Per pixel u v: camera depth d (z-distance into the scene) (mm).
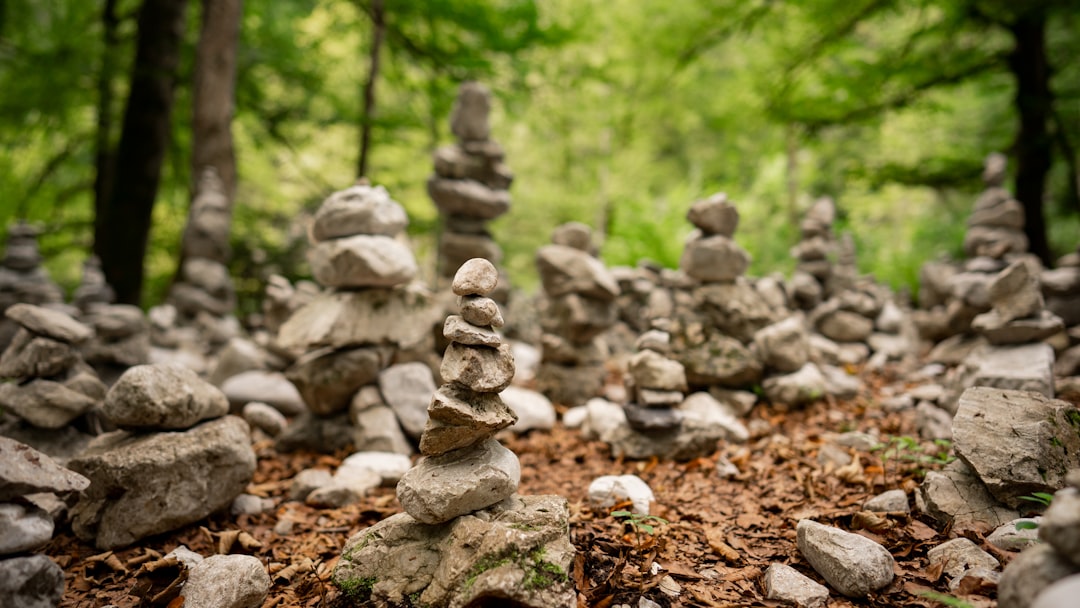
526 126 6965
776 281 3158
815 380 2352
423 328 2164
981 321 2014
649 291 3568
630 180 7082
